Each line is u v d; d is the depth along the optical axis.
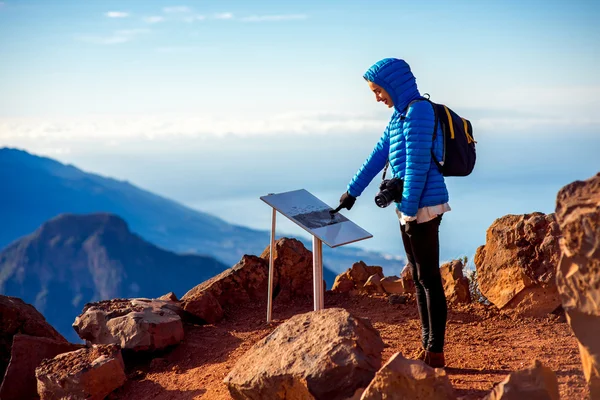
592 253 3.37
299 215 6.66
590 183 3.64
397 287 8.48
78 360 6.30
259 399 4.54
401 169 5.07
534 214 7.42
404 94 5.00
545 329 6.62
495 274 7.48
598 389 3.41
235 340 7.37
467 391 4.67
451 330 6.84
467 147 5.00
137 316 7.40
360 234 6.46
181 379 6.45
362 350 4.42
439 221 5.06
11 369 6.73
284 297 8.81
